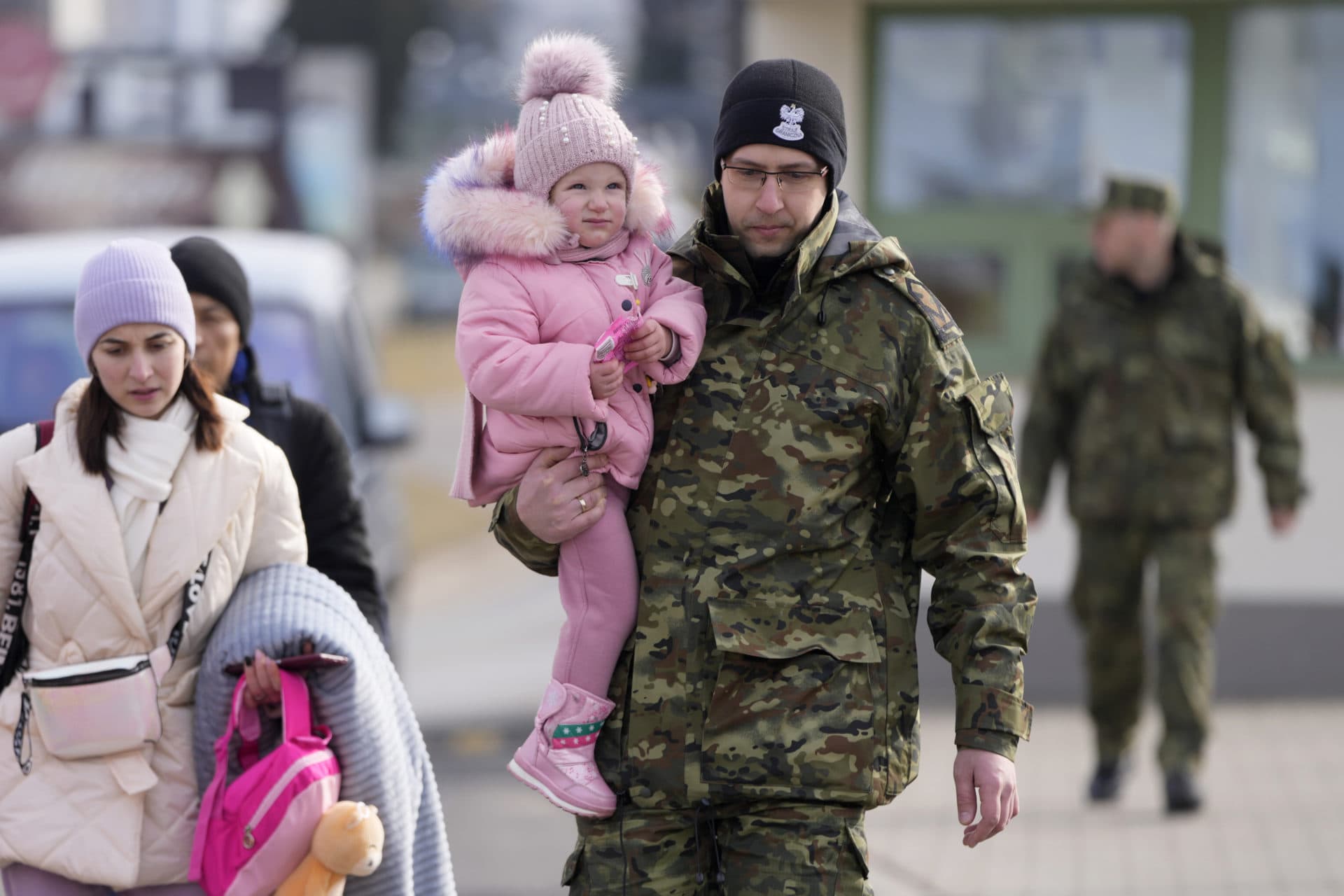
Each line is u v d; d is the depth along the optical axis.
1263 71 29.92
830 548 11.02
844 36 29.89
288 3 179.12
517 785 25.08
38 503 11.61
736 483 11.02
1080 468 22.92
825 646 10.89
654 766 11.02
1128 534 22.70
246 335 13.98
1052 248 30.22
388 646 13.83
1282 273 30.06
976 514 11.16
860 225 11.32
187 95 92.56
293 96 93.19
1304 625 29.55
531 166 11.11
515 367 10.80
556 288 11.02
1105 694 22.97
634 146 11.25
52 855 11.28
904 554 11.45
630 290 11.12
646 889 11.08
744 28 33.66
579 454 11.05
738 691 10.92
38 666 11.57
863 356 11.05
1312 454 29.77
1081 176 30.22
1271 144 30.00
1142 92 30.06
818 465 10.99
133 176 90.75
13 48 90.69
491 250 10.97
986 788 10.88
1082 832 21.38
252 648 11.48
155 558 11.56
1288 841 20.70
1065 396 23.30
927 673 28.78
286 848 11.07
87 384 11.87
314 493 13.77
